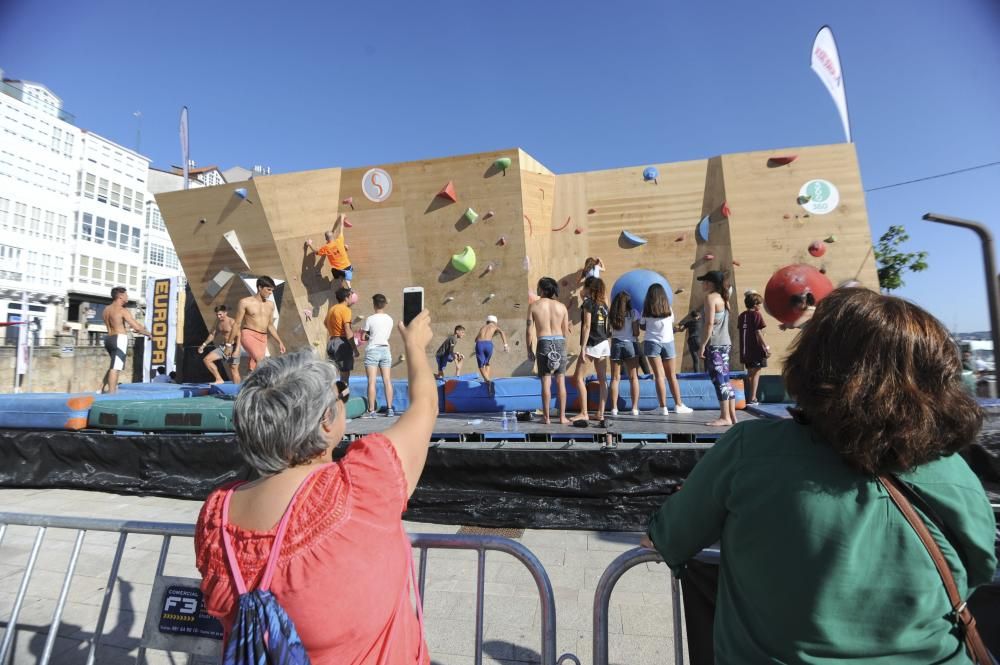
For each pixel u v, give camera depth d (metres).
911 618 0.99
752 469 1.11
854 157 10.23
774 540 1.05
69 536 4.92
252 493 1.29
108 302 40.22
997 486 4.37
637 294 9.84
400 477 1.31
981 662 1.03
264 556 1.16
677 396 6.43
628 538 4.70
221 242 12.50
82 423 6.55
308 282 12.20
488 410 7.02
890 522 0.99
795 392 1.15
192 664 1.88
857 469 1.03
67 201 37.50
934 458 1.03
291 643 1.09
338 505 1.20
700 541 1.28
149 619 1.94
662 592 3.65
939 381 1.03
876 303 1.10
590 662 2.89
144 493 6.04
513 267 11.06
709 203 10.77
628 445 5.14
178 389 8.84
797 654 1.03
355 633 1.16
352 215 11.77
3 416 6.67
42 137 35.91
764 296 10.23
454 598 3.63
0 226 33.50
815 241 10.27
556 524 4.91
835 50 10.58
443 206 11.30
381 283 11.84
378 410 7.48
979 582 1.05
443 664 2.87
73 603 3.65
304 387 1.32
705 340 5.61
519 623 3.29
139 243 42.53
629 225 11.09
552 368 5.91
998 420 4.51
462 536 2.00
